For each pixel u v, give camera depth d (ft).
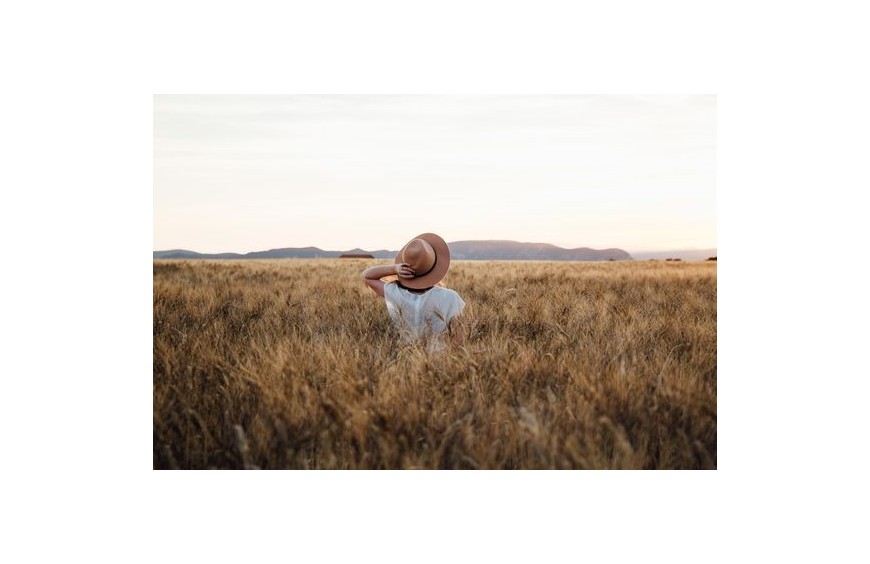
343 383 11.27
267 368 11.83
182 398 11.60
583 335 13.85
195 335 14.06
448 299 13.15
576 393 11.28
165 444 11.45
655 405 11.19
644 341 13.91
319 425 10.95
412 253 13.07
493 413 11.07
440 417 10.93
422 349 12.34
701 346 13.57
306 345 12.94
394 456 10.82
